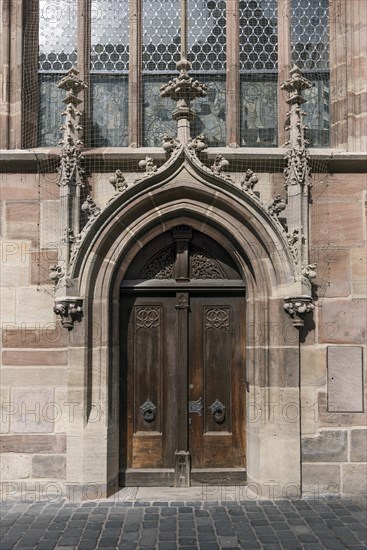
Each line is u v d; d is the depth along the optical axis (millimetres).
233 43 6898
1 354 6391
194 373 6746
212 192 6332
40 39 7016
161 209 6434
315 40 7043
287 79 6695
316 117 7008
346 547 4930
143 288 6703
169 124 6965
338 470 6387
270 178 6602
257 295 6445
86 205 6230
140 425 6715
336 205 6562
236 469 6676
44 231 6484
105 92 6988
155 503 6074
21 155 6406
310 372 6445
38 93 6953
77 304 6152
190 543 5012
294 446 6277
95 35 7043
